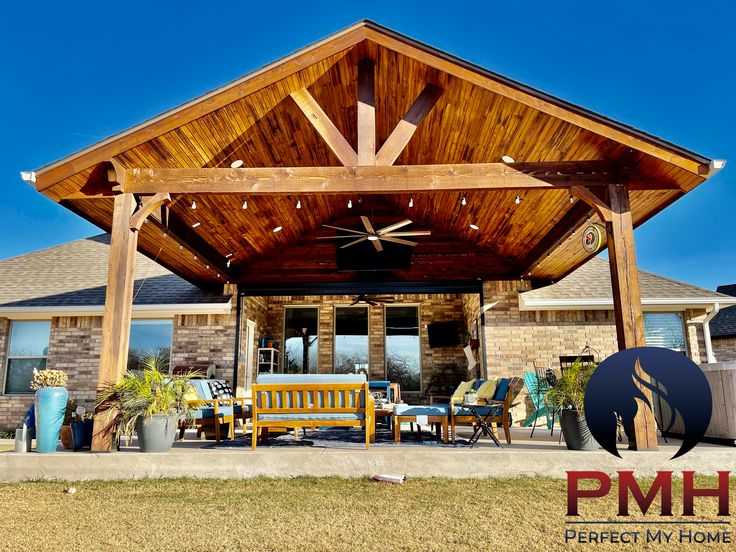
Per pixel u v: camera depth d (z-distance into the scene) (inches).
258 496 174.6
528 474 199.9
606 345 391.2
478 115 258.1
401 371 500.7
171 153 241.6
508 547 128.7
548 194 288.4
